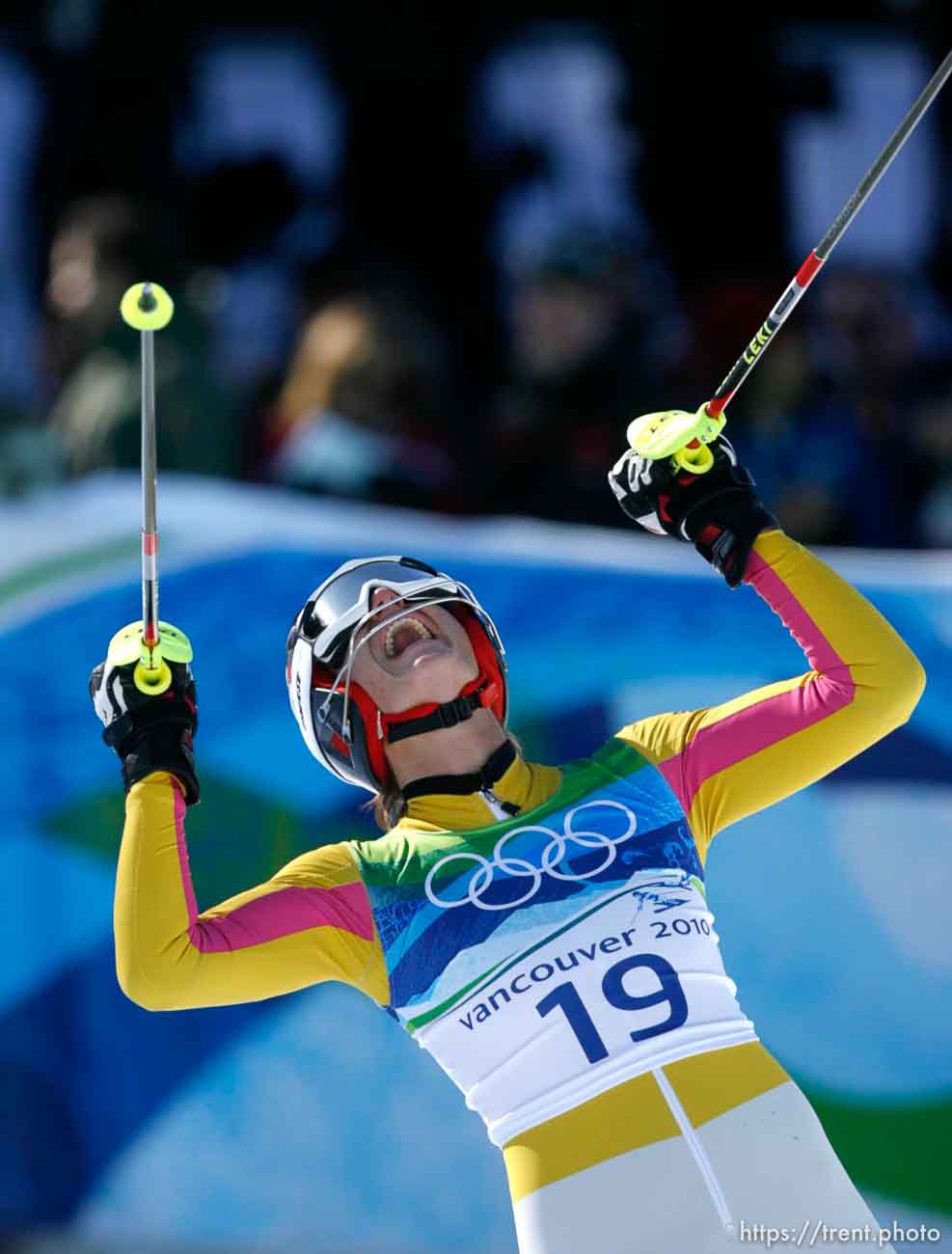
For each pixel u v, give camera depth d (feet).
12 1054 50.65
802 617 36.14
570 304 66.64
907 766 52.47
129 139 74.33
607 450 66.33
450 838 34.94
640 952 33.30
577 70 77.36
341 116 75.82
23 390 70.90
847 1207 32.27
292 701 38.11
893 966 51.96
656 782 35.55
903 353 74.95
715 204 77.77
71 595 52.01
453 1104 51.11
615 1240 31.37
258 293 71.36
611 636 52.80
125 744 34.58
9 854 51.06
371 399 60.85
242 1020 51.01
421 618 37.01
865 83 79.71
